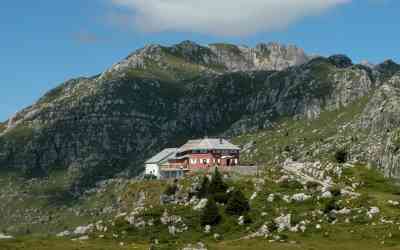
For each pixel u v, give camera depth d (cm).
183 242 15600
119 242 15788
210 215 16962
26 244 14075
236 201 17375
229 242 14962
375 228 15112
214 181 19412
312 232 15375
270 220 16400
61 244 14338
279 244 14138
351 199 17438
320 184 19362
